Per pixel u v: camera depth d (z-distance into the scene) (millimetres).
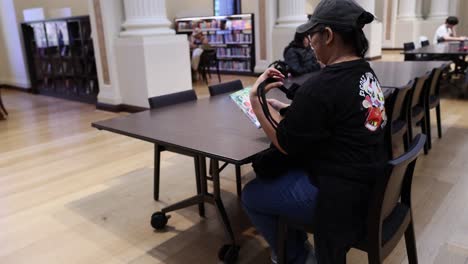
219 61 9766
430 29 11883
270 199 1469
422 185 2762
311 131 1247
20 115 5797
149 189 2922
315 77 1272
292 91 1509
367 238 1304
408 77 3221
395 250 2004
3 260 2086
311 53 3613
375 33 10125
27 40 7652
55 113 5848
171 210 2334
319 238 1320
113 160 3609
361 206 1299
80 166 3492
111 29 5426
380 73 3500
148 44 5047
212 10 10625
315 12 1308
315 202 1366
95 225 2422
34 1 8008
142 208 2621
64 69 6863
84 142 4246
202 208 2457
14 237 2312
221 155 1477
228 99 2605
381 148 1356
